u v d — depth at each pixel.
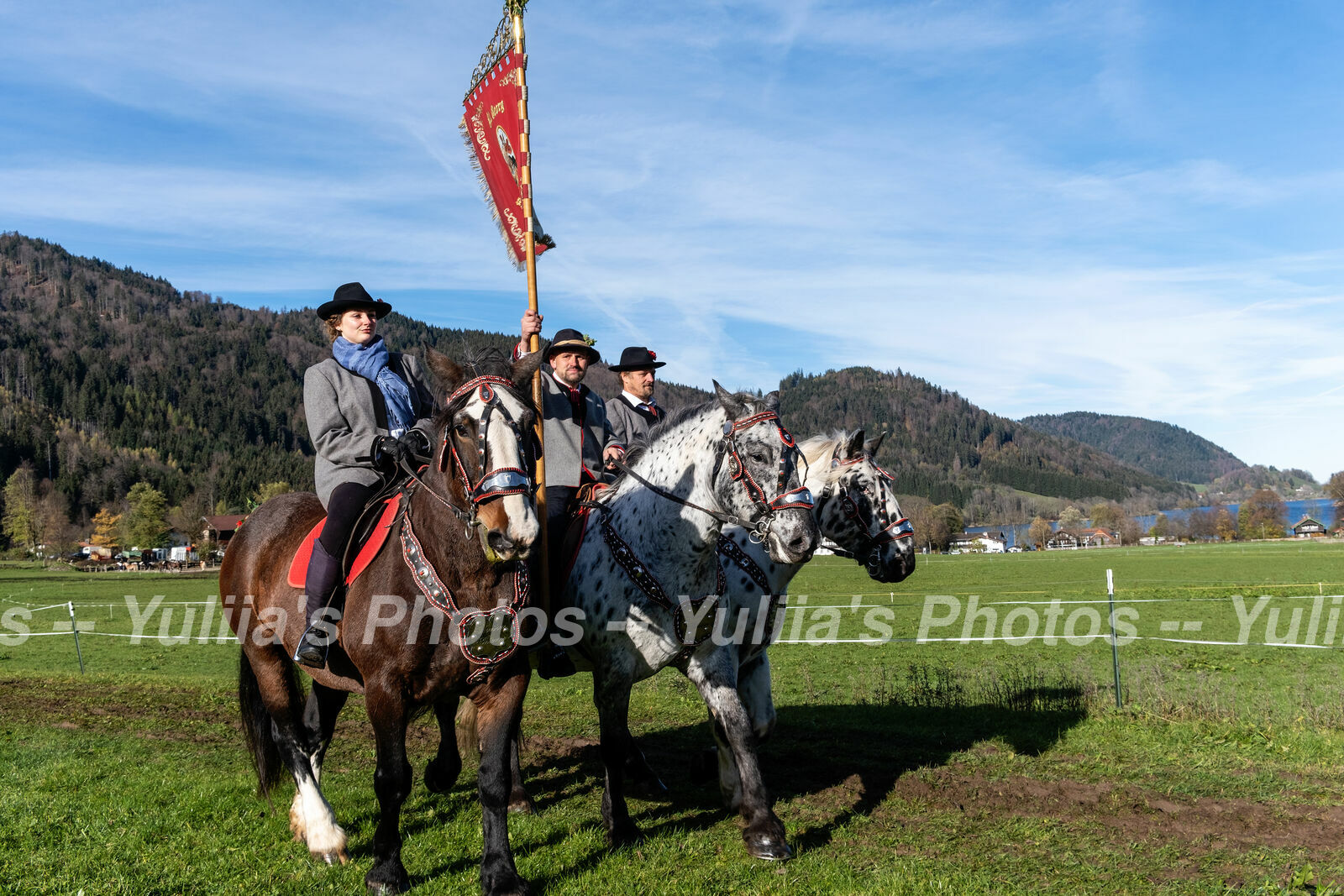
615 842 5.28
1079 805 6.25
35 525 118.19
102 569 91.75
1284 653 17.05
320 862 4.92
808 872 4.88
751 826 5.04
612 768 5.34
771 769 7.32
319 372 5.13
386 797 4.37
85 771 7.01
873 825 5.88
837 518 6.95
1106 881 4.87
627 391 6.92
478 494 3.96
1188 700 9.38
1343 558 58.53
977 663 15.90
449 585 4.29
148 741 8.60
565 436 5.88
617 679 5.30
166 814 5.79
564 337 6.02
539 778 7.18
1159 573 46.81
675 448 5.26
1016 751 7.77
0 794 6.32
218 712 10.27
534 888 4.56
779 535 4.76
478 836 5.43
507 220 5.86
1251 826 5.77
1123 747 7.72
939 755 7.67
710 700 5.29
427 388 5.69
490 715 4.50
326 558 4.67
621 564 5.23
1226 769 7.02
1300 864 5.11
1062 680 10.97
